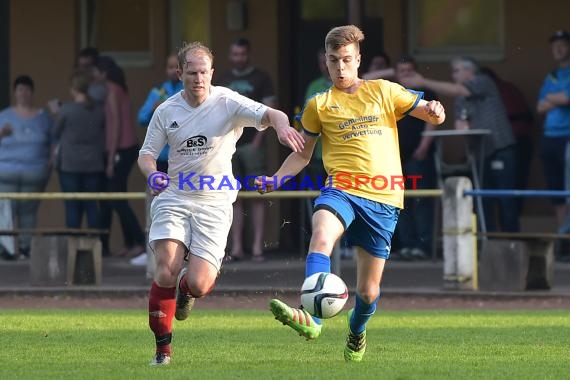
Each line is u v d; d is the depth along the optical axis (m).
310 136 17.27
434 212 34.94
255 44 38.50
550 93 34.66
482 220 34.38
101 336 21.38
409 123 34.56
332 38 16.98
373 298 17.22
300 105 39.06
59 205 38.94
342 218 16.34
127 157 36.50
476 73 34.56
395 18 38.12
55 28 39.28
